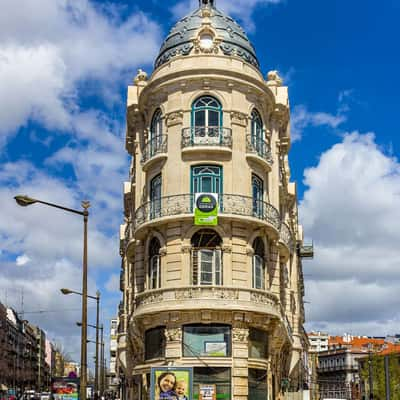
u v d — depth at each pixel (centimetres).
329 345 17600
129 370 4288
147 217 3731
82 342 2472
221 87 3772
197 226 3578
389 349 12519
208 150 3647
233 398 3384
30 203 2400
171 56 4006
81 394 2428
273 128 4106
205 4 4297
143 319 3600
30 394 11094
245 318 3469
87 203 2573
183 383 3127
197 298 3434
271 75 4281
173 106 3769
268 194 3919
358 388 13325
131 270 4212
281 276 4250
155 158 3756
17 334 15462
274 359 3766
